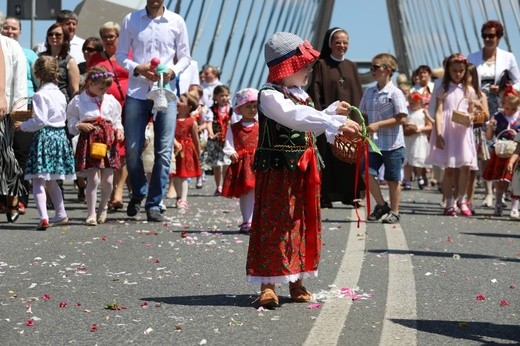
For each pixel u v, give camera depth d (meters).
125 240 10.61
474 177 15.67
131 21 13.05
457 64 15.02
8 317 6.50
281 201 6.88
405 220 13.74
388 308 6.89
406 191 21.97
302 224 6.94
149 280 7.98
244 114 11.39
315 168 6.94
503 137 16.12
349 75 14.80
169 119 12.88
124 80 14.79
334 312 6.71
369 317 6.58
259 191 6.95
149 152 15.90
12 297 7.21
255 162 7.02
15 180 12.14
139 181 12.98
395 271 8.62
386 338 5.95
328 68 14.79
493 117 16.34
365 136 6.93
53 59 11.90
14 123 12.02
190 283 7.86
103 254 9.48
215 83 21.69
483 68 17.42
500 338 6.04
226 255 9.48
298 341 5.86
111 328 6.20
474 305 7.10
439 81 15.15
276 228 6.87
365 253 9.80
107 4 23.50
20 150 13.94
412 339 5.94
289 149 6.90
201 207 15.48
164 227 12.05
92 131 12.21
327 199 14.84
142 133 12.97
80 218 13.10
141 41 13.01
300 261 6.92
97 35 23.33
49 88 11.79
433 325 6.37
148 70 12.71
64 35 14.27
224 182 11.38
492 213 15.64
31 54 14.23
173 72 12.95
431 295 7.46
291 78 6.98
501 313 6.83
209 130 18.83
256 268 6.88
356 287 7.68
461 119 14.80
